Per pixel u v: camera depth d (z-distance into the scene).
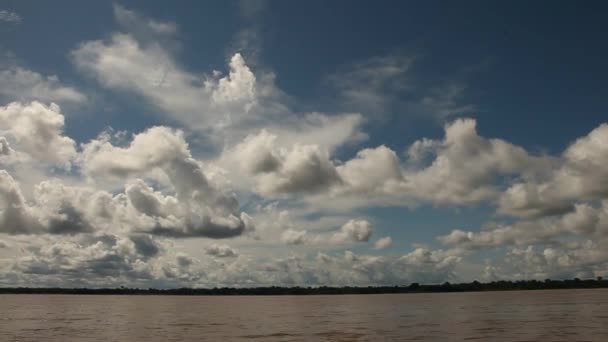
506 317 98.62
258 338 69.00
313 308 169.12
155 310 159.62
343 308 164.12
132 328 86.75
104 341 67.25
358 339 66.19
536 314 104.69
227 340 66.94
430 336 68.00
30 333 77.94
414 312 128.62
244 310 159.12
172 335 74.25
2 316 119.19
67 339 69.75
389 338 66.62
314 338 68.06
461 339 63.53
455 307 151.12
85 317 118.00
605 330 69.00
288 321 101.88
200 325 93.00
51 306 188.25
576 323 80.25
